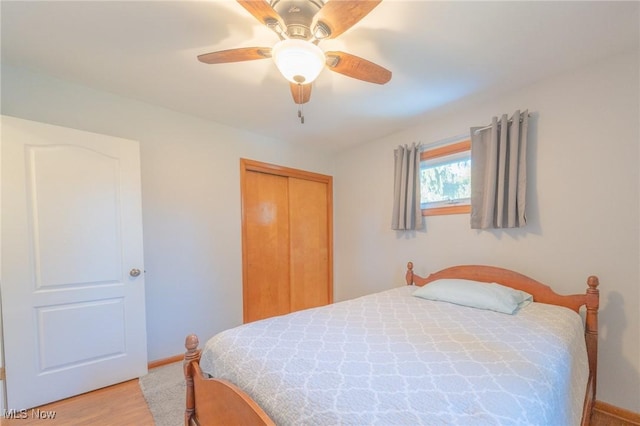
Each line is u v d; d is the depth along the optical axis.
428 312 1.72
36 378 1.78
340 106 2.43
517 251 2.15
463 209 2.49
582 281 1.86
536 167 2.06
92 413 1.74
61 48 1.66
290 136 3.20
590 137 1.83
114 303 2.07
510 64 1.83
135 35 1.55
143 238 2.35
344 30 1.18
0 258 1.69
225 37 1.57
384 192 3.22
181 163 2.57
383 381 0.91
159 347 2.42
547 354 1.12
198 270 2.66
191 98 2.30
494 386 0.87
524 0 1.30
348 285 3.63
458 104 2.39
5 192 1.71
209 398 1.13
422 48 1.65
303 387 0.88
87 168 1.99
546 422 0.79
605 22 1.44
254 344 1.22
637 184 1.67
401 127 2.92
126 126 2.28
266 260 3.26
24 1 1.29
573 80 1.90
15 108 1.86
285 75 1.34
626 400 1.69
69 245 1.91
